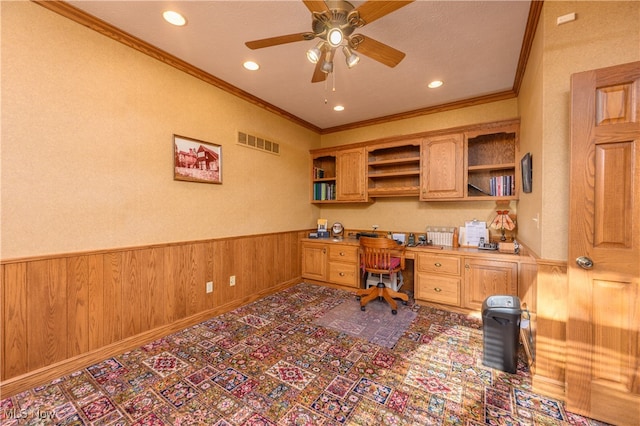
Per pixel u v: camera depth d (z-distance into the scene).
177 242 2.50
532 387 1.66
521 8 1.78
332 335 2.40
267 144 3.51
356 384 1.73
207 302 2.77
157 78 2.34
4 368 1.61
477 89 3.01
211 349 2.16
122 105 2.12
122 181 2.12
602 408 1.41
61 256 1.81
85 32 1.91
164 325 2.40
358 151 3.85
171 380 1.76
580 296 1.45
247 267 3.22
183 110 2.54
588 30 1.50
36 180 1.71
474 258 2.82
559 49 1.58
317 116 3.91
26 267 1.68
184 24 1.97
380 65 2.50
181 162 2.53
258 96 3.23
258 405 1.54
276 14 1.88
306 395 1.62
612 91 1.36
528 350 2.01
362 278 3.59
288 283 3.86
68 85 1.84
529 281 2.01
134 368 1.90
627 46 1.42
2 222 1.59
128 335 2.16
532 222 2.03
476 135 3.05
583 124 1.42
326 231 4.22
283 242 3.78
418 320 2.72
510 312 1.84
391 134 3.92
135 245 2.20
